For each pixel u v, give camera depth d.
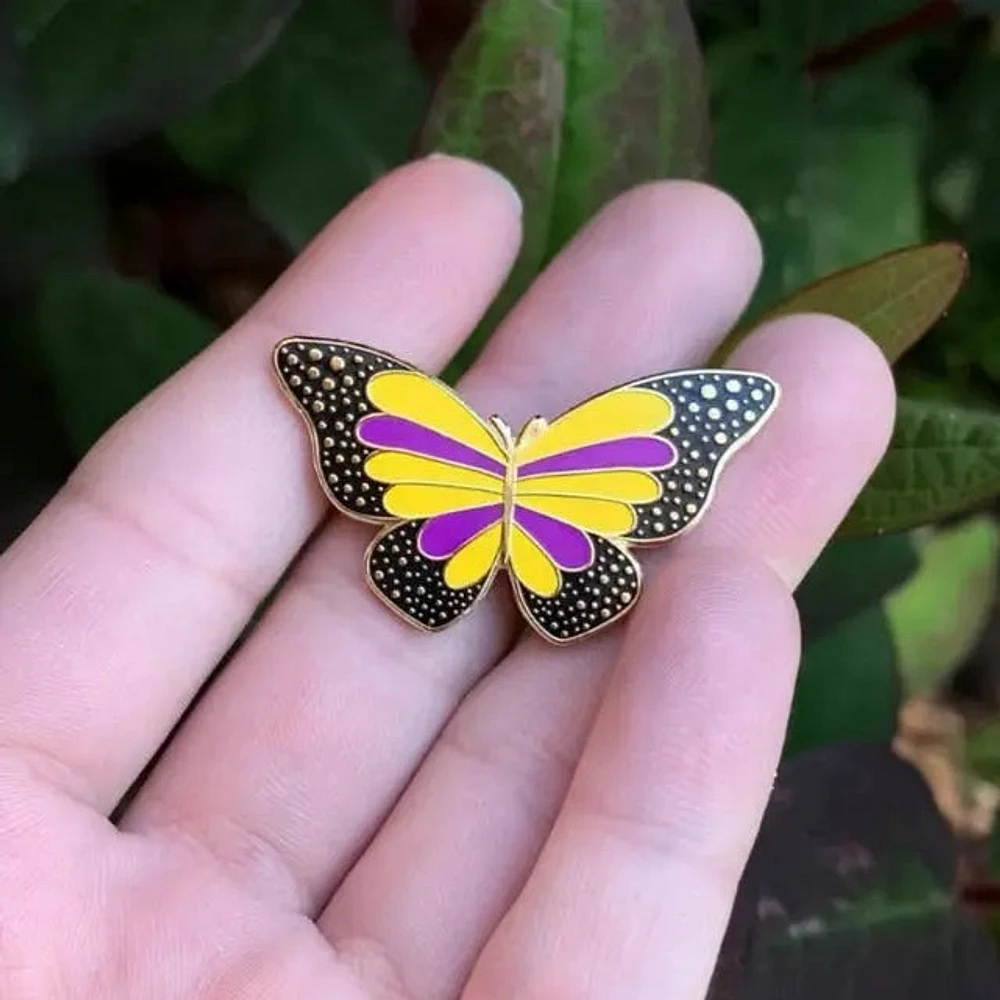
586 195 0.15
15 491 0.18
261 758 0.14
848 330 0.14
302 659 0.14
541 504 0.14
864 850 0.16
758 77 0.18
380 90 0.18
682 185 0.15
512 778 0.14
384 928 0.13
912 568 0.16
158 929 0.13
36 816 0.13
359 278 0.15
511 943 0.12
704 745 0.12
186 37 0.15
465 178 0.15
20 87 0.14
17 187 0.19
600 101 0.15
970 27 0.21
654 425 0.14
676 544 0.14
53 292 0.17
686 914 0.12
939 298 0.14
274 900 0.14
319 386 0.14
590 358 0.15
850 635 0.17
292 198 0.18
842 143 0.18
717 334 0.15
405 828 0.14
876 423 0.14
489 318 0.16
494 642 0.15
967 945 0.16
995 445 0.14
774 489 0.14
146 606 0.14
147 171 0.21
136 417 0.14
